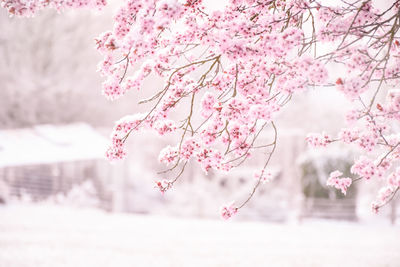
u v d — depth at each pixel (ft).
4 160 54.24
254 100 9.89
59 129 69.62
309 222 47.47
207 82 10.37
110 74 10.10
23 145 61.26
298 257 26.94
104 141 67.05
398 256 27.02
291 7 9.78
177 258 26.08
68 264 23.84
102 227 38.32
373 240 34.71
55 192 59.21
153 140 63.41
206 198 53.78
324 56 8.46
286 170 54.70
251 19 9.99
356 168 10.08
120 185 53.98
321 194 48.98
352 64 8.13
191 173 61.72
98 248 28.48
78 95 79.87
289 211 51.70
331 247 31.04
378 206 10.61
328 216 48.60
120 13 9.13
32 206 53.31
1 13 76.69
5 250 26.84
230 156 10.84
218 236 35.70
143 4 9.00
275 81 10.61
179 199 55.36
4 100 73.82
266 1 9.98
